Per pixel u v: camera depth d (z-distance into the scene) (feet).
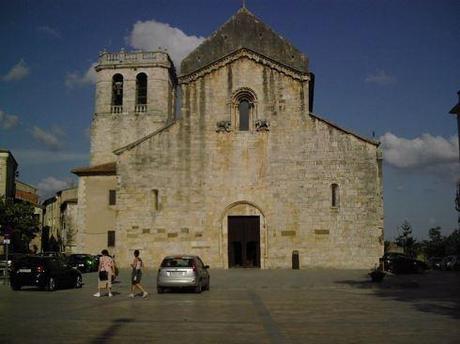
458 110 161.79
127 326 48.21
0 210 166.91
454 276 140.15
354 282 101.14
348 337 42.29
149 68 214.48
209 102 141.08
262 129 138.82
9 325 48.93
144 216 137.69
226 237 136.77
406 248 328.08
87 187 183.62
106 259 80.07
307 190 135.64
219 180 138.41
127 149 139.64
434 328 47.09
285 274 120.16
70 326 48.24
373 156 134.31
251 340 40.98
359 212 133.39
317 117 137.39
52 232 314.14
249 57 141.38
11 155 227.81
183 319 52.90
